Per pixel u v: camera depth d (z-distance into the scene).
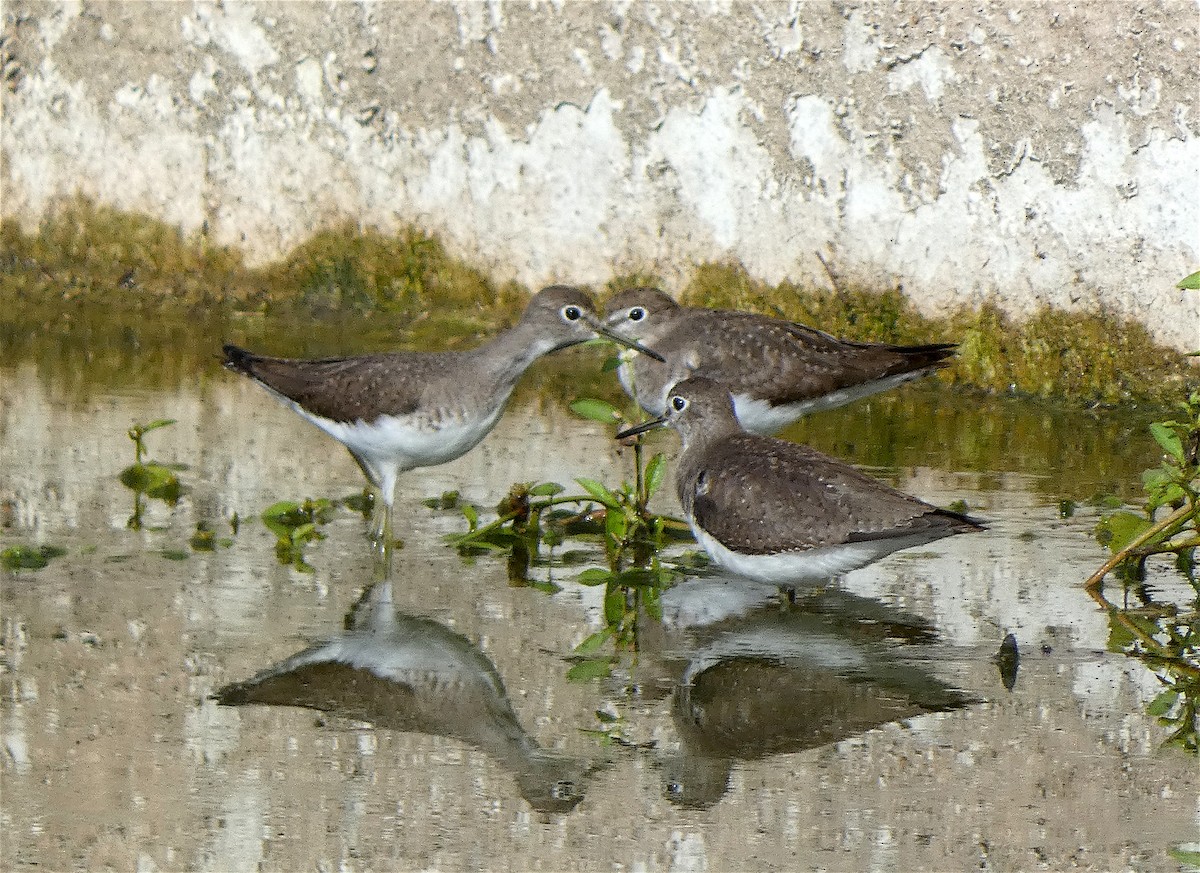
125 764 8.69
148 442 14.87
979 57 15.71
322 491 13.71
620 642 10.52
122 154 19.19
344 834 8.02
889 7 15.94
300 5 18.27
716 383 11.86
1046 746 8.91
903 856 7.79
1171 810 8.19
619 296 14.74
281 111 18.64
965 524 9.96
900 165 16.27
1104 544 12.21
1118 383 15.68
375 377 12.47
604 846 7.93
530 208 17.95
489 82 17.81
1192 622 10.72
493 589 11.51
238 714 9.32
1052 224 15.73
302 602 11.09
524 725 9.27
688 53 16.95
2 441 14.66
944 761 8.76
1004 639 10.37
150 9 18.73
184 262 19.25
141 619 10.70
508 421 15.80
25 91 19.28
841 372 13.76
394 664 10.05
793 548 10.64
